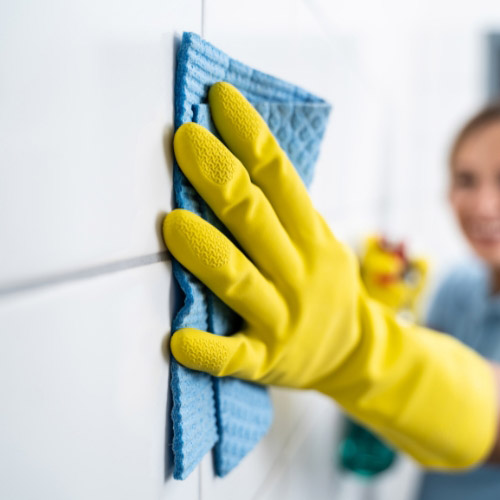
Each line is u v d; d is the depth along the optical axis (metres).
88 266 0.22
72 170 0.20
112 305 0.23
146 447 0.27
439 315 1.00
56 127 0.20
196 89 0.28
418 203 1.45
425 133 1.40
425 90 1.38
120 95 0.23
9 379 0.18
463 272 1.00
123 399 0.25
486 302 0.92
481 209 0.87
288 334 0.33
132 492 0.26
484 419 0.47
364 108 0.80
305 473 0.59
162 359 0.28
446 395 0.44
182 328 0.28
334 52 0.61
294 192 0.31
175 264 0.28
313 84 0.53
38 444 0.20
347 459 0.76
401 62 1.18
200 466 0.32
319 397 0.65
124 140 0.23
